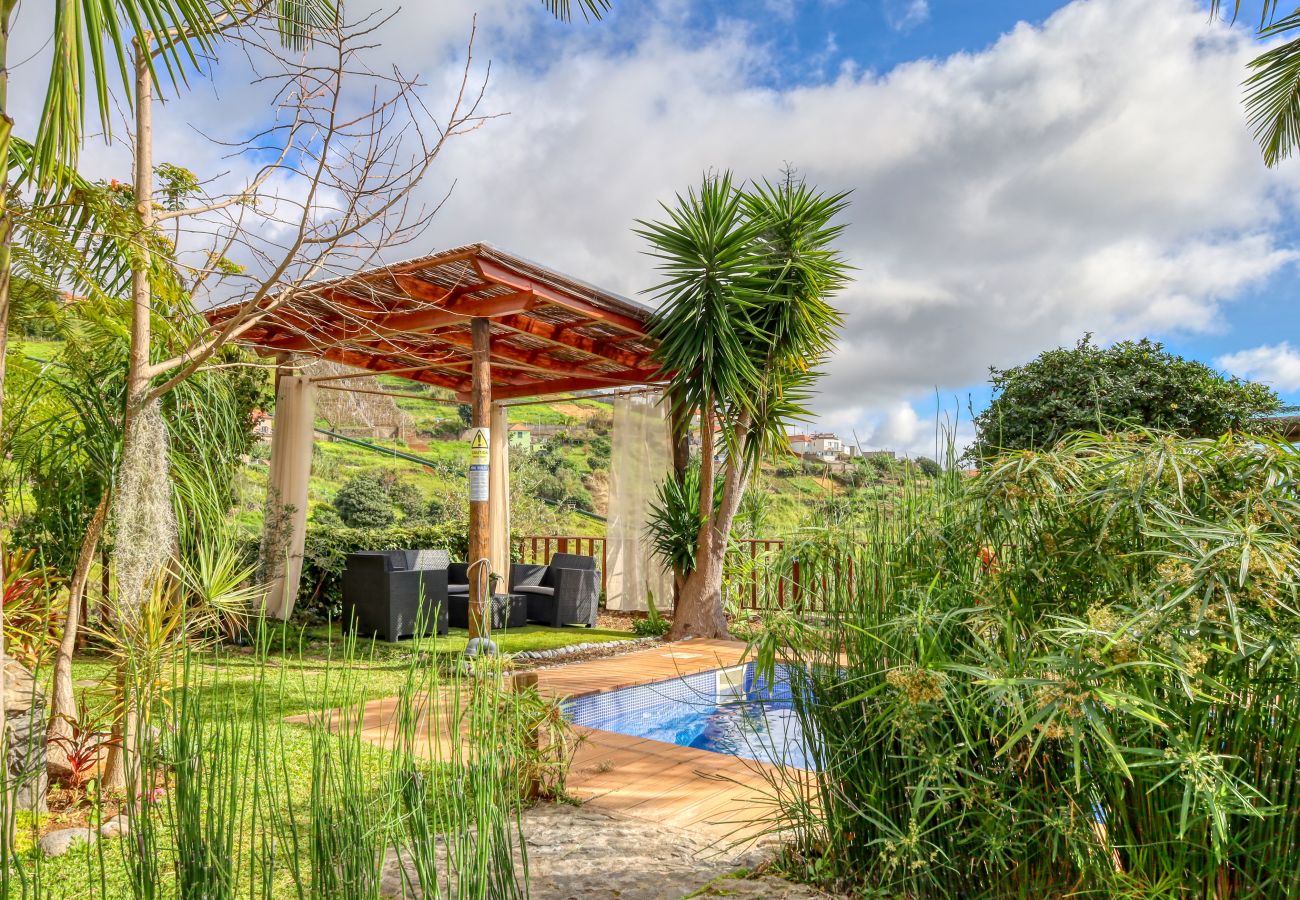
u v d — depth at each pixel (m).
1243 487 1.73
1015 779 1.90
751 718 2.60
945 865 1.98
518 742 2.51
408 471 21.62
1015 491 1.97
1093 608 1.73
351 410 15.88
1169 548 1.73
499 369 10.35
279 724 1.83
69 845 2.56
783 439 8.23
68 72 2.15
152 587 2.87
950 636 2.03
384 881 2.34
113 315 3.37
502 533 9.54
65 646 3.20
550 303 7.28
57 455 3.68
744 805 3.28
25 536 4.12
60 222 2.86
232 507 4.25
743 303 8.00
